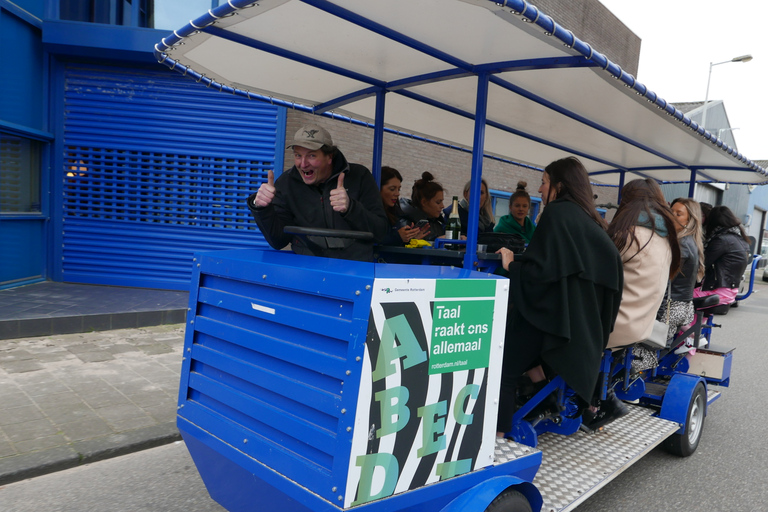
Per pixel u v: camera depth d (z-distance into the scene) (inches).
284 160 298.8
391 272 72.1
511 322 105.0
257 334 76.0
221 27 95.7
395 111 161.0
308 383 69.1
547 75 106.3
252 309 76.6
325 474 65.3
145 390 168.2
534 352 103.0
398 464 67.7
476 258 106.9
